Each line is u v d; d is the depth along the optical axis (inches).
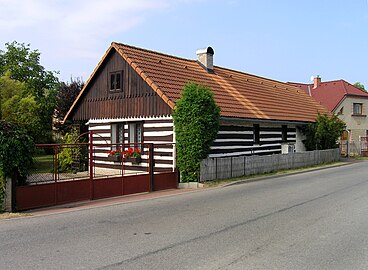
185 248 276.5
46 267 239.3
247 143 847.7
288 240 297.3
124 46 789.2
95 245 287.0
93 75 817.5
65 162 697.6
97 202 489.1
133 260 250.4
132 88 753.0
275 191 565.3
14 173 424.5
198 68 922.7
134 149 744.3
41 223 366.9
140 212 416.2
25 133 440.8
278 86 1249.4
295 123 1026.7
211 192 562.9
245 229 332.5
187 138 621.6
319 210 418.0
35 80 1263.5
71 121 908.0
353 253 264.5
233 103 831.1
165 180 606.2
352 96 1633.9
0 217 394.6
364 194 528.7
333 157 1128.8
